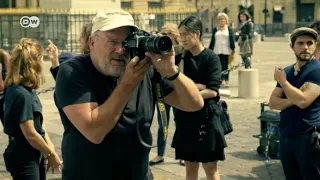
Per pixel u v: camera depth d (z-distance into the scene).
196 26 5.26
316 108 4.66
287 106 4.75
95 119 2.69
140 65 2.62
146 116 2.99
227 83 15.39
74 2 21.92
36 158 4.30
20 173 4.28
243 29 15.84
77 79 2.82
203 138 5.30
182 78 2.98
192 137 5.33
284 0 63.00
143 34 2.69
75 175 2.96
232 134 9.27
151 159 7.58
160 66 2.74
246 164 7.34
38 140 4.16
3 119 4.40
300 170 4.79
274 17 63.72
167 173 6.99
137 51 2.63
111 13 2.75
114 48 2.73
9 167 4.32
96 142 2.75
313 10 62.16
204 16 57.34
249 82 13.33
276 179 6.65
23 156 4.25
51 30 22.62
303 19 62.66
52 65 5.21
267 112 7.59
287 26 58.56
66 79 2.83
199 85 5.25
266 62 23.83
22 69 4.16
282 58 25.95
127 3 40.09
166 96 3.14
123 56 2.75
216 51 14.88
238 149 8.20
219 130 5.35
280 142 4.88
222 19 14.82
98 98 2.86
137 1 40.31
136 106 2.95
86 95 2.79
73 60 2.90
